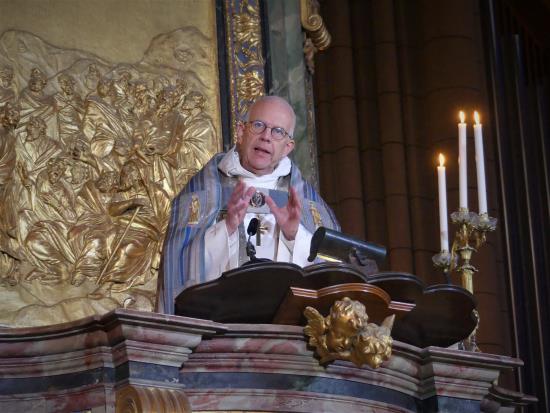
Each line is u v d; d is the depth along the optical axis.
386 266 16.69
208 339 7.55
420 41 17.64
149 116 13.51
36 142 12.90
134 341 7.23
